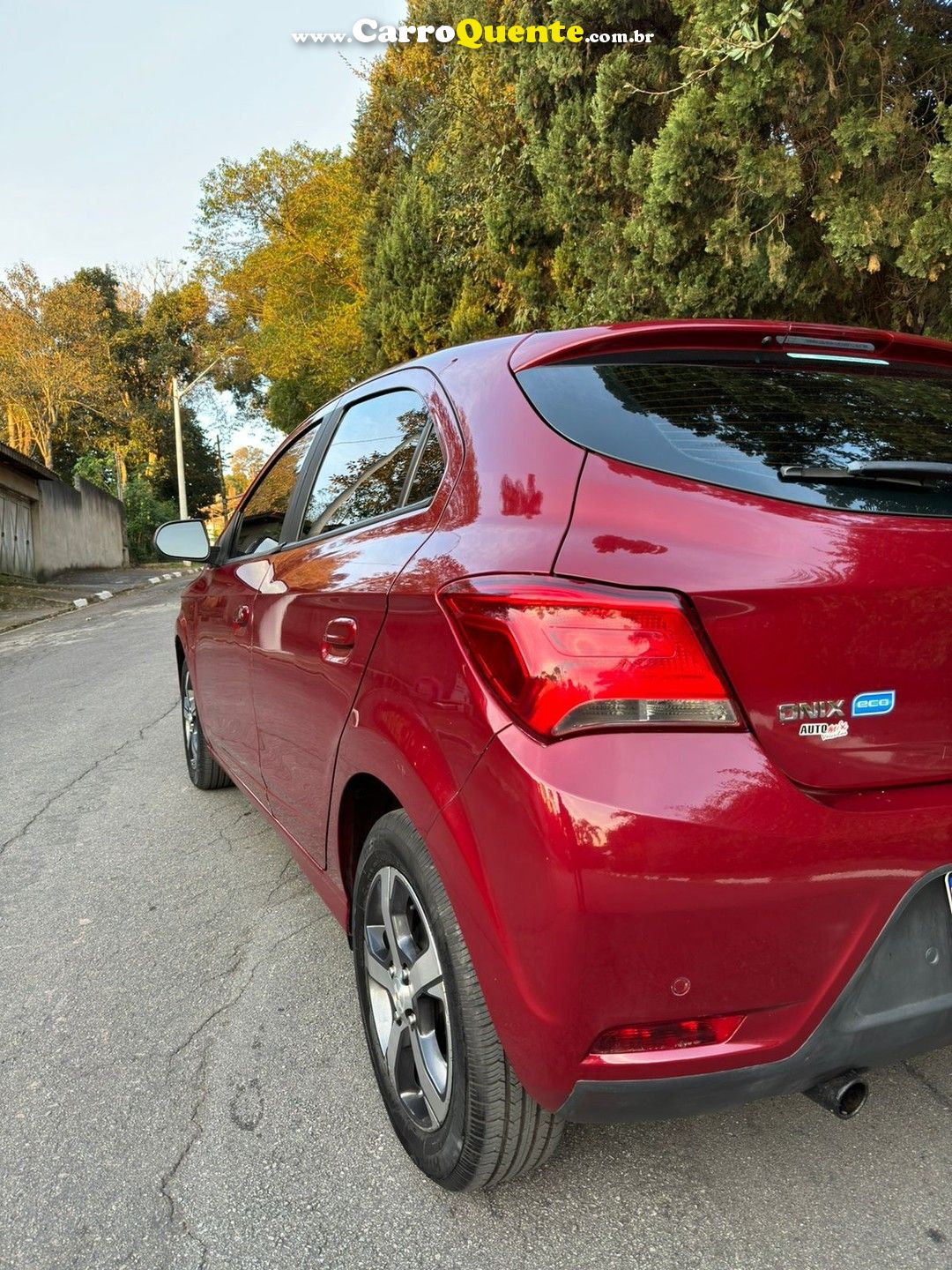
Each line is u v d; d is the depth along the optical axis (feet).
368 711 6.78
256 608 10.28
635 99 27.17
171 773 17.74
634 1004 4.90
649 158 26.50
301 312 95.55
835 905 5.00
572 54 28.50
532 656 5.06
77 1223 6.48
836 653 5.07
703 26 22.09
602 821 4.76
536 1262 6.00
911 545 5.25
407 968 6.72
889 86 21.84
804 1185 6.55
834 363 7.14
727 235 23.65
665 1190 6.57
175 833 14.30
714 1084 5.08
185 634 14.82
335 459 9.66
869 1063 5.41
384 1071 7.11
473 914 5.44
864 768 5.19
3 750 20.61
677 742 4.87
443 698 5.71
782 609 4.95
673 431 5.89
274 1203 6.60
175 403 128.26
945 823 5.21
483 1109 5.86
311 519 9.73
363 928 7.27
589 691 4.90
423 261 55.88
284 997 9.36
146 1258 6.16
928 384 7.28
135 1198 6.70
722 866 4.80
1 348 120.78
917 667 5.25
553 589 5.09
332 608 7.80
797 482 5.49
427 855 6.17
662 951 4.84
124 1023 9.01
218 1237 6.31
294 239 96.89
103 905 11.76
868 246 21.18
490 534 5.83
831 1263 5.88
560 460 5.82
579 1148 7.03
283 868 12.72
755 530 5.14
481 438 6.55
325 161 99.25
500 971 5.30
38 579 80.28
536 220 36.58
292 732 8.96
